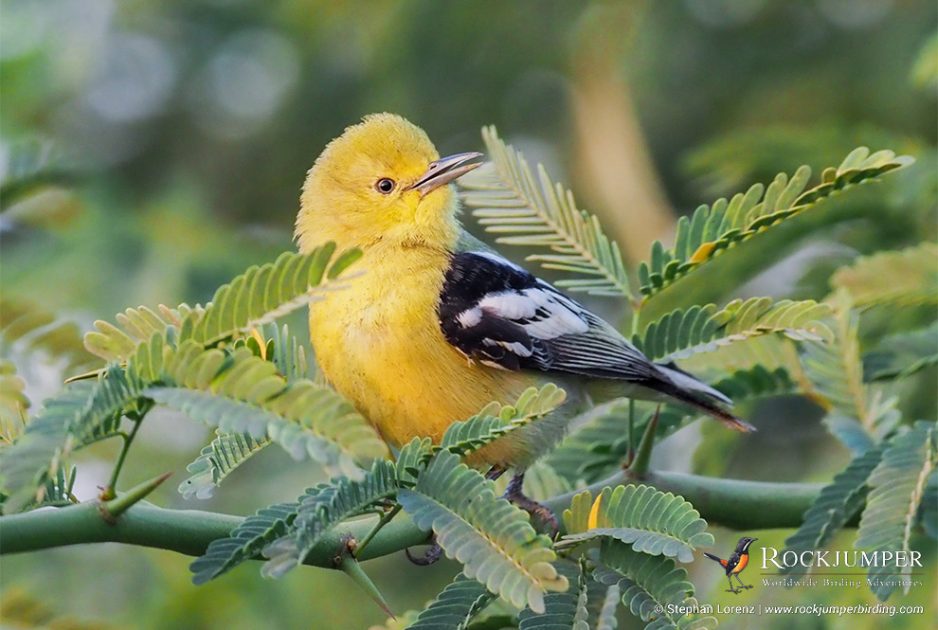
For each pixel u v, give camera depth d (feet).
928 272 33.71
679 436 45.44
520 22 58.70
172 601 42.93
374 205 36.73
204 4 65.05
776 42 59.62
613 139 58.75
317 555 22.31
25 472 17.07
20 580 41.73
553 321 35.01
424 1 57.52
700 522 20.39
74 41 57.36
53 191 47.80
